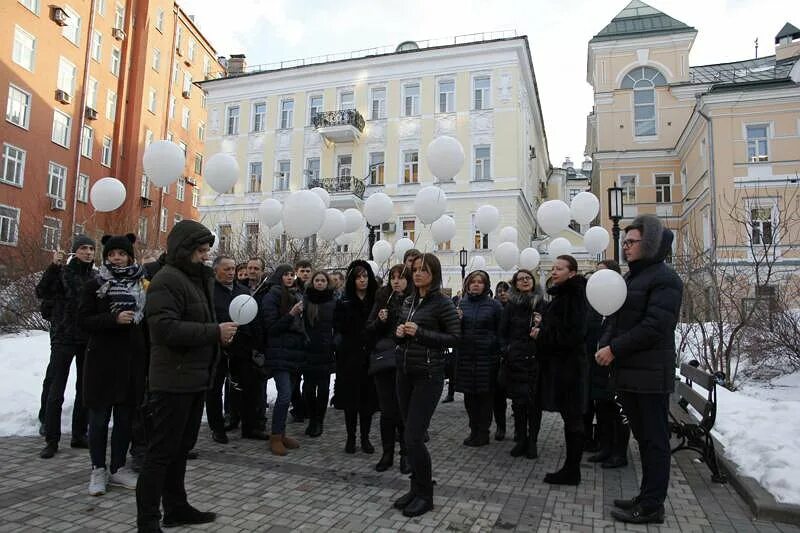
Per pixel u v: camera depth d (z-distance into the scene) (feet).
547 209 28.55
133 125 108.27
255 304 14.76
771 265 37.40
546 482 15.40
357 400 18.11
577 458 15.20
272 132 96.43
